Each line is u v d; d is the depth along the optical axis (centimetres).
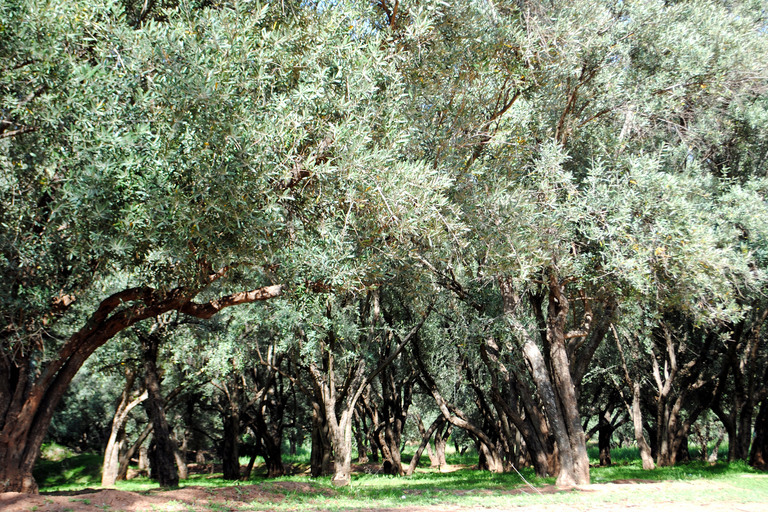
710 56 1465
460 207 1136
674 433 2641
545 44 1280
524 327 1716
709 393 2758
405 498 1372
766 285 1662
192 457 5728
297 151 954
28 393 1014
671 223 1384
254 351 2809
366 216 984
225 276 1038
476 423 3241
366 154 905
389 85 1030
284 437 4591
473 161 1297
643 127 1606
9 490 966
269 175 809
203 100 781
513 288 1723
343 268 926
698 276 1324
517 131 1441
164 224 785
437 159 1205
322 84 909
